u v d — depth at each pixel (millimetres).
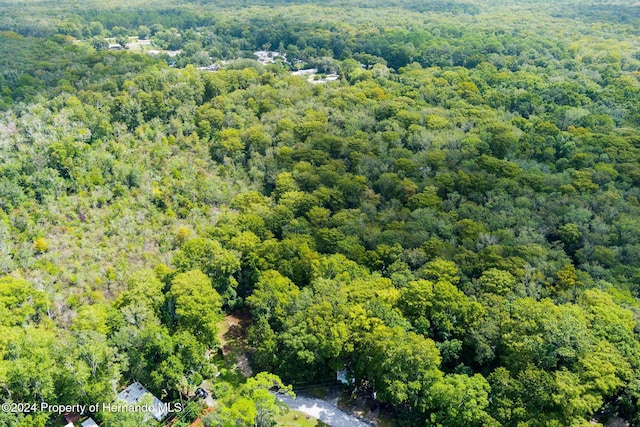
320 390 92062
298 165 143250
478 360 87000
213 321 95062
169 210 133250
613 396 82438
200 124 170625
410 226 115812
